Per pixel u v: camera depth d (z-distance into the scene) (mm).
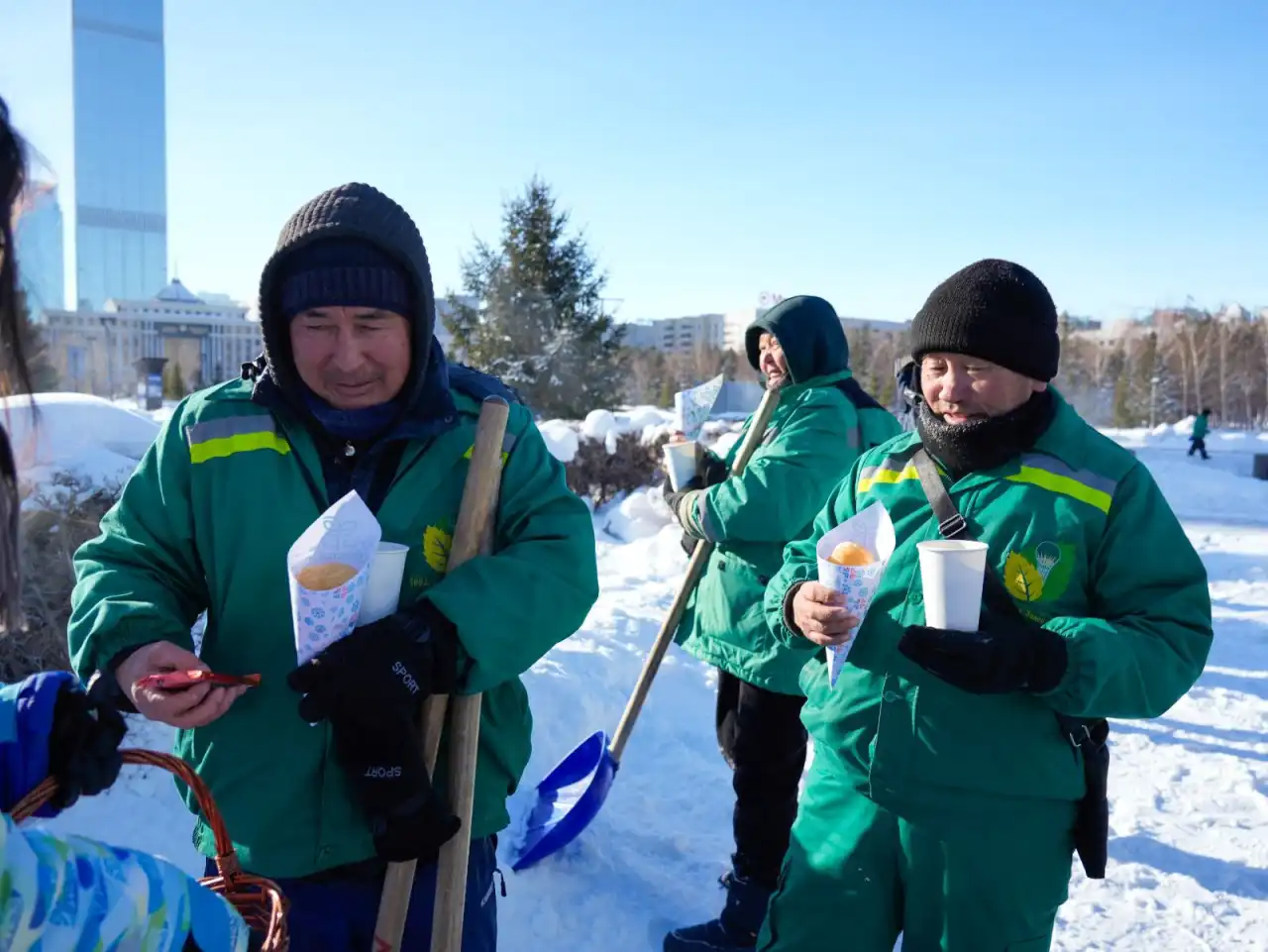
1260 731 5102
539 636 1698
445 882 1717
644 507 10555
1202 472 17531
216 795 1731
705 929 2998
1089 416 60375
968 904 1953
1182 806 4215
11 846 1012
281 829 1703
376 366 1711
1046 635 1780
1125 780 4484
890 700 2008
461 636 1607
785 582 2205
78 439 4691
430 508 1789
